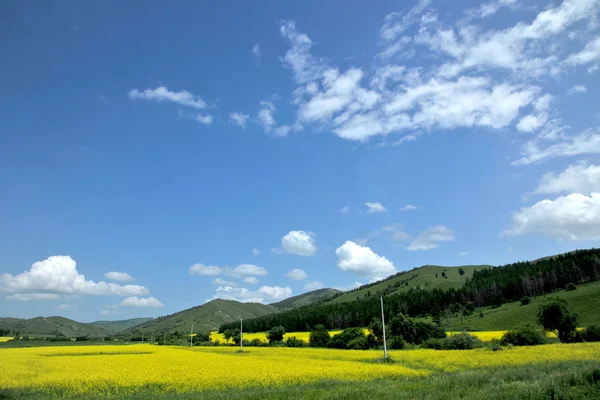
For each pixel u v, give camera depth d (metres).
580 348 41.84
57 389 27.53
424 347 63.34
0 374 33.72
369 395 19.27
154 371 35.03
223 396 21.81
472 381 20.94
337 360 44.16
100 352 67.81
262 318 174.00
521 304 109.88
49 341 124.00
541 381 17.95
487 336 69.81
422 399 17.19
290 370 33.75
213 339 121.88
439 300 137.25
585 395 15.73
